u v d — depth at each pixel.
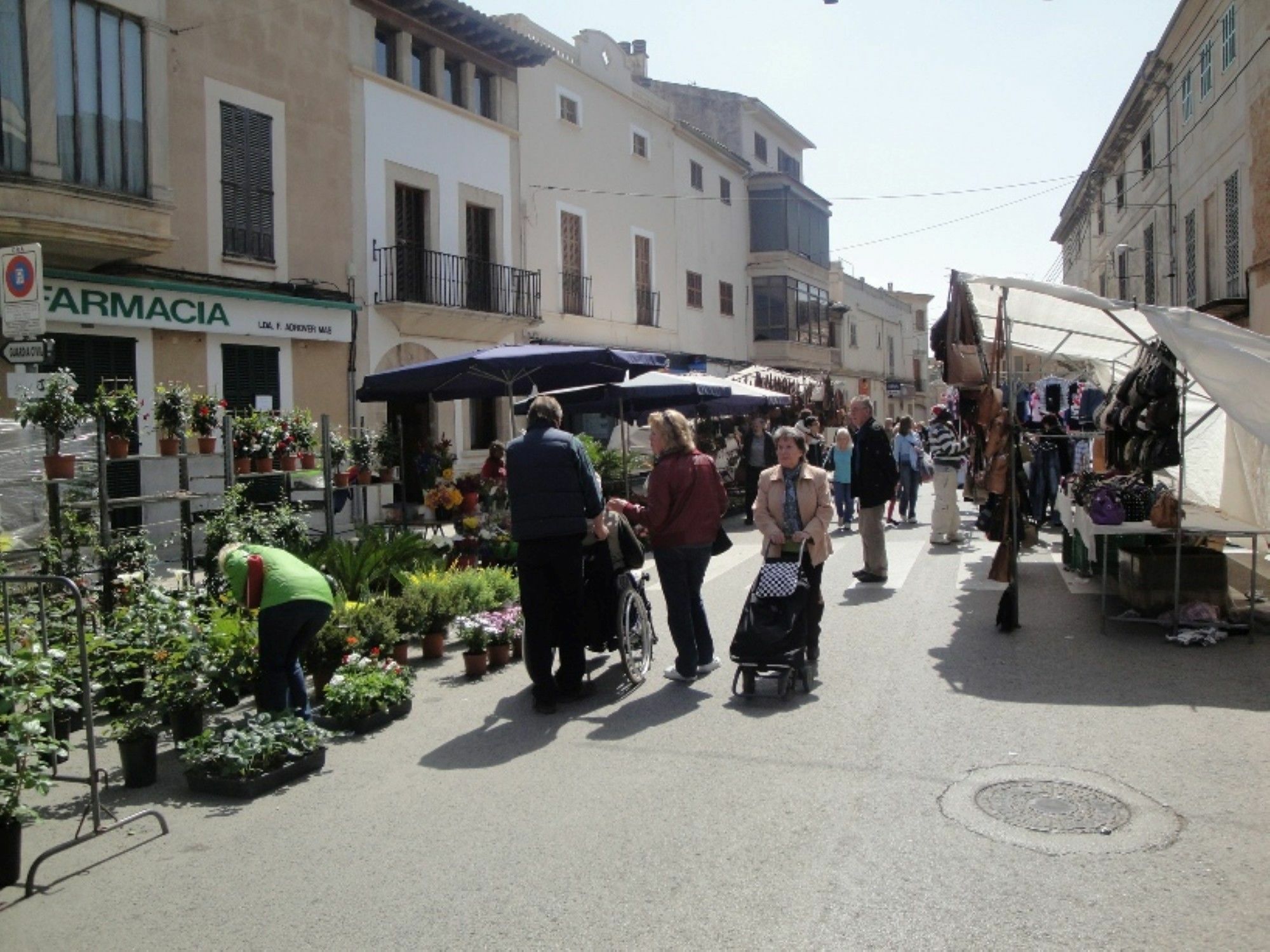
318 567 8.88
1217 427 10.48
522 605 6.71
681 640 7.26
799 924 3.74
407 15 19.31
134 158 13.77
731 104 36.94
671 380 15.39
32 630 5.53
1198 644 7.72
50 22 12.64
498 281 21.80
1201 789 4.89
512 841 4.61
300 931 3.88
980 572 11.67
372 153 18.56
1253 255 16.06
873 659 7.71
